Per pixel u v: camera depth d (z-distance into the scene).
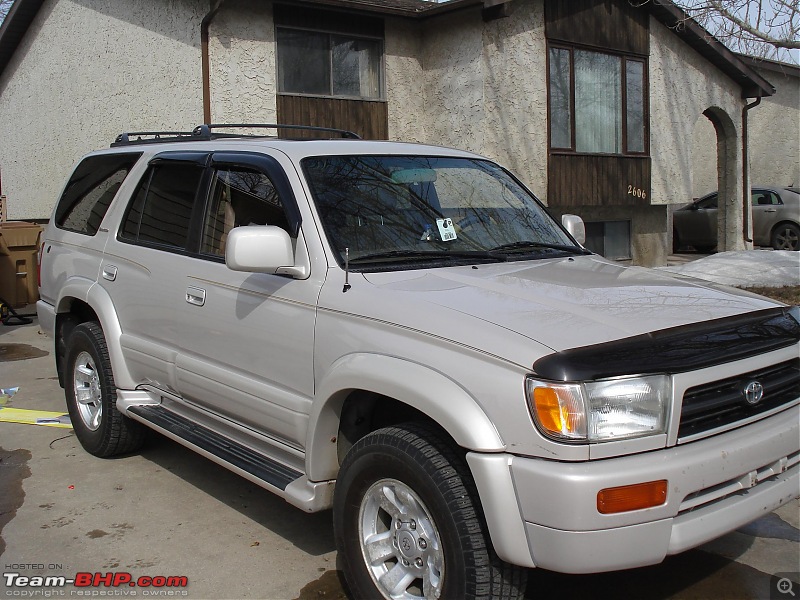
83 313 5.89
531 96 13.24
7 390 7.30
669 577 3.82
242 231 3.55
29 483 5.05
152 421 4.77
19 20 14.70
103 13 12.56
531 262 4.08
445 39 13.24
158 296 4.68
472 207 4.42
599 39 14.14
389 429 3.25
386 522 3.37
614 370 2.81
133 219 5.16
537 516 2.78
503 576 2.95
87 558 4.05
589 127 14.27
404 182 4.28
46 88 14.59
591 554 2.74
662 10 14.79
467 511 2.94
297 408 3.69
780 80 21.94
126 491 4.91
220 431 4.45
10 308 10.59
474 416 2.89
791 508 4.63
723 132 16.95
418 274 3.69
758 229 18.67
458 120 13.21
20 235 11.51
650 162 15.25
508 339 2.95
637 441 2.82
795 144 22.31
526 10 13.07
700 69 15.96
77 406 5.57
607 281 3.68
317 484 3.60
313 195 3.88
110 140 12.73
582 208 15.09
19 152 16.20
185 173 4.77
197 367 4.36
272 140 4.50
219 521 4.48
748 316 3.32
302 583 3.79
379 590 3.28
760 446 3.09
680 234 19.81
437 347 3.09
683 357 2.93
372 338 3.31
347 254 3.58
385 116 13.36
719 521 2.98
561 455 2.76
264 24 11.88
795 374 3.36
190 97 11.47
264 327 3.87
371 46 13.20
